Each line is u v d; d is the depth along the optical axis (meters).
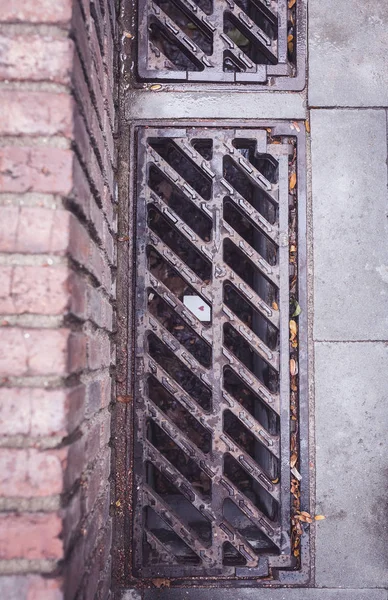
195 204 1.97
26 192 1.13
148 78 1.96
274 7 2.01
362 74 2.00
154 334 1.94
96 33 1.48
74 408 1.20
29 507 1.14
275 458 1.97
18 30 1.13
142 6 1.97
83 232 1.28
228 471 2.25
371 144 2.00
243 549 1.90
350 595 1.90
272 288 2.02
